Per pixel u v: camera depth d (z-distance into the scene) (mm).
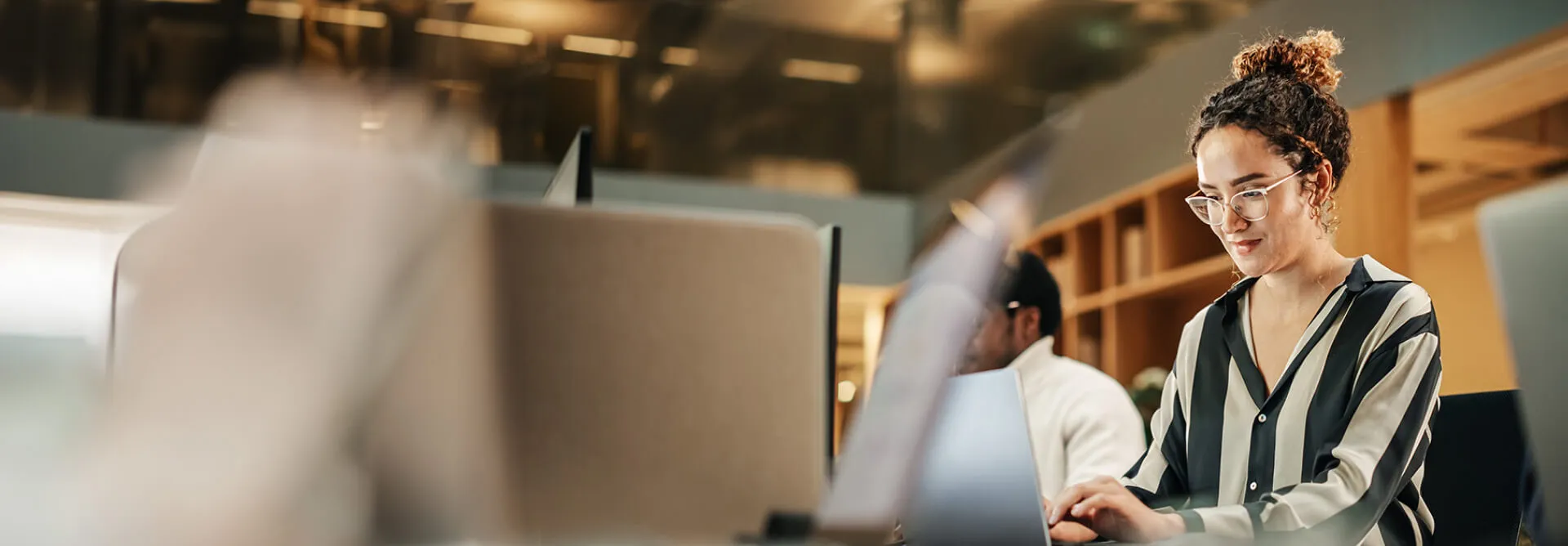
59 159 4645
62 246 4691
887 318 674
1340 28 3549
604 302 646
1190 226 4172
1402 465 1127
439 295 569
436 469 560
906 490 670
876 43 5707
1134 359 4336
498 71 5504
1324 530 1069
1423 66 3223
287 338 532
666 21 5484
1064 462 1815
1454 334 4016
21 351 1187
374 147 583
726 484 669
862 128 6051
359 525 537
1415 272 3318
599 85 5672
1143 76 4508
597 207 648
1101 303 4457
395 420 550
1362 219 3334
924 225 5883
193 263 535
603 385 642
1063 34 5500
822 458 692
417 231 566
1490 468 1316
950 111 6035
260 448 522
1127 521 1067
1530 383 751
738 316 679
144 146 4742
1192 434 1356
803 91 5961
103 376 549
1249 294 1354
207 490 515
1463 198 4270
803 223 703
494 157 5500
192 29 4977
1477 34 3049
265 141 564
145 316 531
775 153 5973
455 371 569
